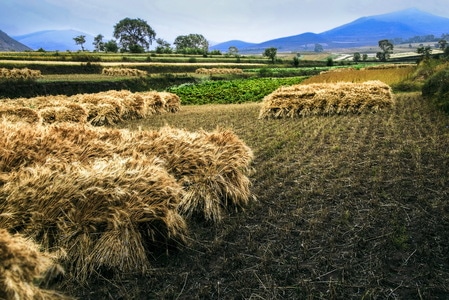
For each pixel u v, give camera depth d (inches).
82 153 229.9
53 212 161.0
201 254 171.2
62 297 130.3
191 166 225.8
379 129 439.8
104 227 161.8
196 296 138.6
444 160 291.3
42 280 134.0
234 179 227.9
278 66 3105.3
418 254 161.6
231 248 174.1
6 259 111.3
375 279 143.9
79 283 146.8
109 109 627.5
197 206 210.7
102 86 1547.7
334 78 1263.5
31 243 133.0
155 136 272.2
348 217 199.5
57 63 2166.6
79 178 173.2
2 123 266.5
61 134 264.4
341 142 381.7
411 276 146.9
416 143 354.0
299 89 617.3
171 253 173.5
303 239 178.1
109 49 3954.2
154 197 175.6
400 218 196.4
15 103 665.0
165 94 812.6
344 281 144.1
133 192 172.7
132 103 683.4
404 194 226.1
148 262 160.2
